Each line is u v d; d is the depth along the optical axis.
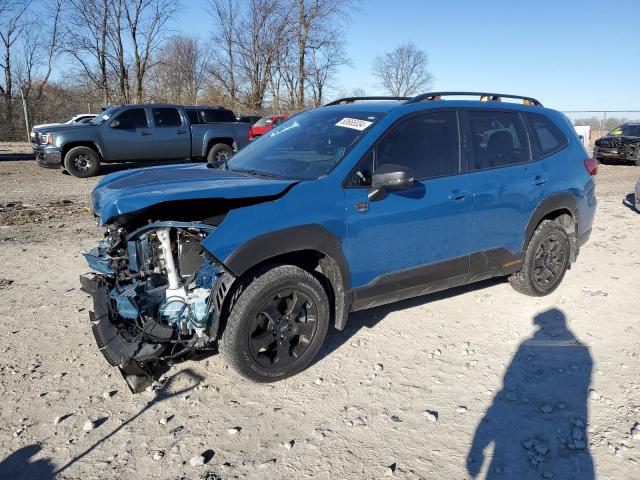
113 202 3.16
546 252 4.99
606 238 7.47
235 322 3.25
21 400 3.30
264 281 3.30
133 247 3.33
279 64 39.56
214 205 3.28
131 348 3.16
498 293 5.19
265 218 3.28
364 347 4.05
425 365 3.80
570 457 2.82
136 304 3.11
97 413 3.19
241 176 3.81
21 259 6.15
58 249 6.60
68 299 4.92
